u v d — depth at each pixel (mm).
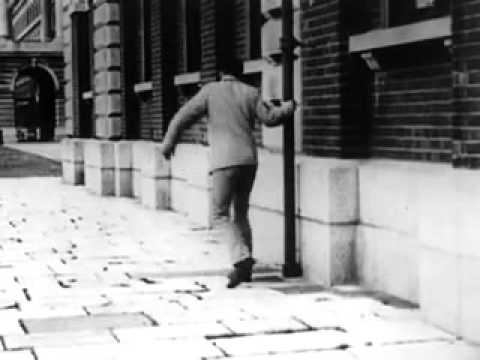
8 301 7309
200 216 12945
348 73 8273
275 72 10055
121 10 18016
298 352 5594
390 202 7277
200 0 13898
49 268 9039
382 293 7438
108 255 9945
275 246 9000
